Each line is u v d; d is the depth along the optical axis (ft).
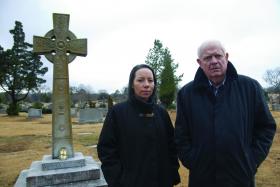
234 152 10.15
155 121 11.96
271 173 27.35
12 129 72.74
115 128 12.07
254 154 10.58
